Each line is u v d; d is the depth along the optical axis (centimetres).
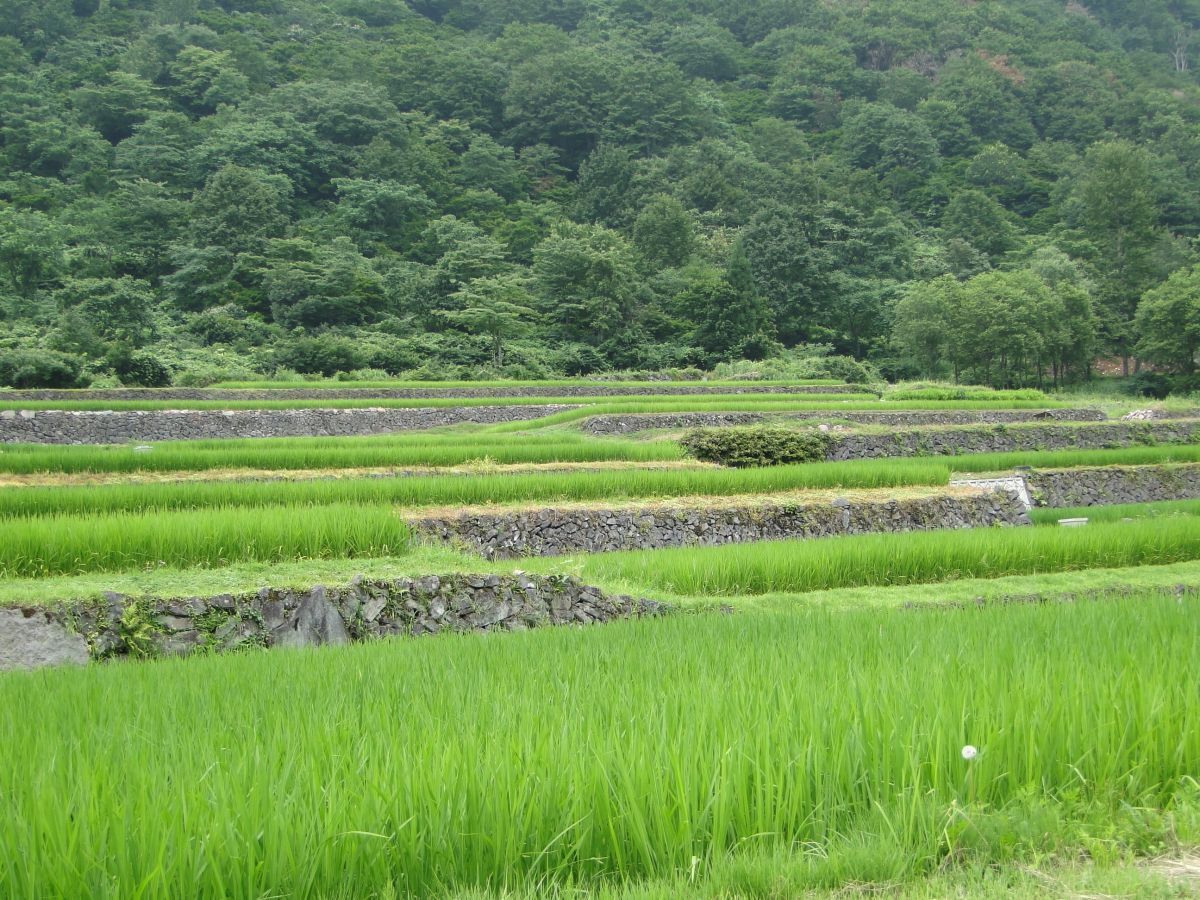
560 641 933
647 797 489
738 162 10281
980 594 1404
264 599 1127
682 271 8050
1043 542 1611
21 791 484
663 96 11462
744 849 479
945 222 9781
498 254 7262
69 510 1584
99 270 6612
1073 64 13400
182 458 2231
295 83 10238
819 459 2864
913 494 2133
